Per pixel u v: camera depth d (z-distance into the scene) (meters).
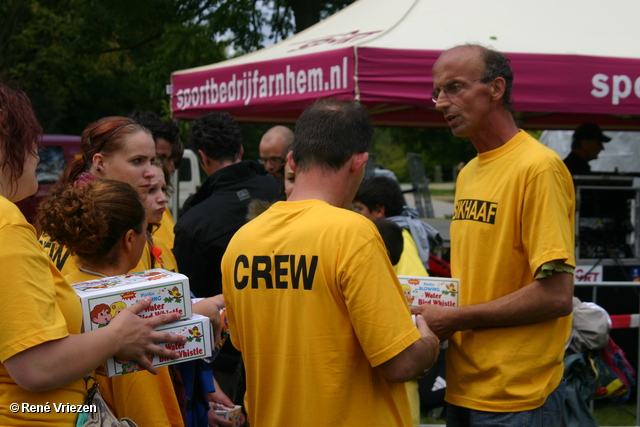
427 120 7.02
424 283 2.33
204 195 3.15
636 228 4.81
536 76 3.73
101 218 1.76
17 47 15.72
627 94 3.82
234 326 1.91
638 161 6.89
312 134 1.74
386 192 3.73
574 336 3.47
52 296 1.49
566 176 2.21
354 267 1.58
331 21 5.36
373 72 3.75
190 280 2.90
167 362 1.68
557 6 4.68
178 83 4.95
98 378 1.87
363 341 1.59
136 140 2.27
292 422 1.68
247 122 6.24
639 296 4.57
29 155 1.58
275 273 1.70
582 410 3.46
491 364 2.23
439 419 4.36
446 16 4.48
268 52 4.87
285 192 2.77
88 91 20.19
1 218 1.44
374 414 1.67
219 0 11.55
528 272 2.22
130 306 1.64
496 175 2.27
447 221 13.41
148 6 11.29
